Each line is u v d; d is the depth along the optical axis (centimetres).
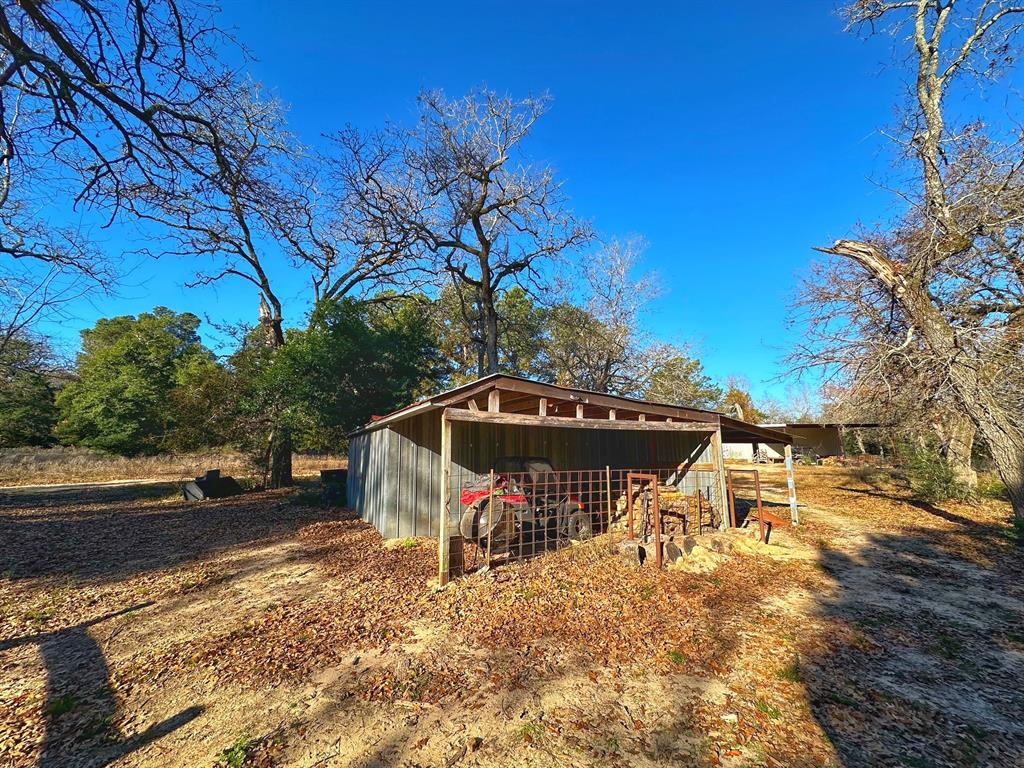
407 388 1806
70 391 3222
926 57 1109
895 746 293
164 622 498
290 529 1002
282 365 1586
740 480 2020
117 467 2442
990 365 920
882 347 1102
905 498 1380
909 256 1145
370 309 2098
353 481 1292
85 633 472
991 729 311
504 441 975
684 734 303
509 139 1898
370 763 278
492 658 404
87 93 828
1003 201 895
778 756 282
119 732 311
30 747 295
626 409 809
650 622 477
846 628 470
